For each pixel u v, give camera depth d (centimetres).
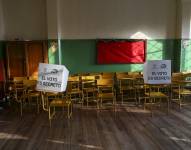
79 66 785
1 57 720
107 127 482
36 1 752
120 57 792
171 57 821
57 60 756
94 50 783
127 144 397
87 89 647
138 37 795
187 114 561
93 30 775
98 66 791
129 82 716
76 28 768
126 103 679
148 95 577
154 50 808
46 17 755
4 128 490
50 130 471
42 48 741
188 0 770
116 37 786
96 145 395
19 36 758
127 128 474
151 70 535
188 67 809
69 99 554
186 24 782
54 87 475
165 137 424
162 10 795
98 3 767
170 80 536
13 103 700
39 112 605
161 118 534
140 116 552
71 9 760
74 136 437
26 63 729
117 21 780
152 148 380
